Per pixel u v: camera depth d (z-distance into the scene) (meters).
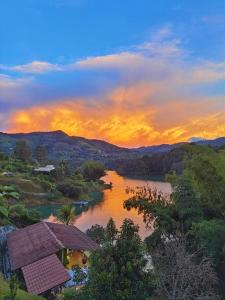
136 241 17.06
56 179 111.50
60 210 59.69
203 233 25.03
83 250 33.78
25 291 25.30
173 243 25.14
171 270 20.86
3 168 111.00
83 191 102.88
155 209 30.41
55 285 25.20
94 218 65.31
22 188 92.62
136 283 16.39
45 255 31.12
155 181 138.12
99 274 16.31
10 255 34.47
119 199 95.06
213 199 28.47
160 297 19.55
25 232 40.44
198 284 21.41
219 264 26.11
